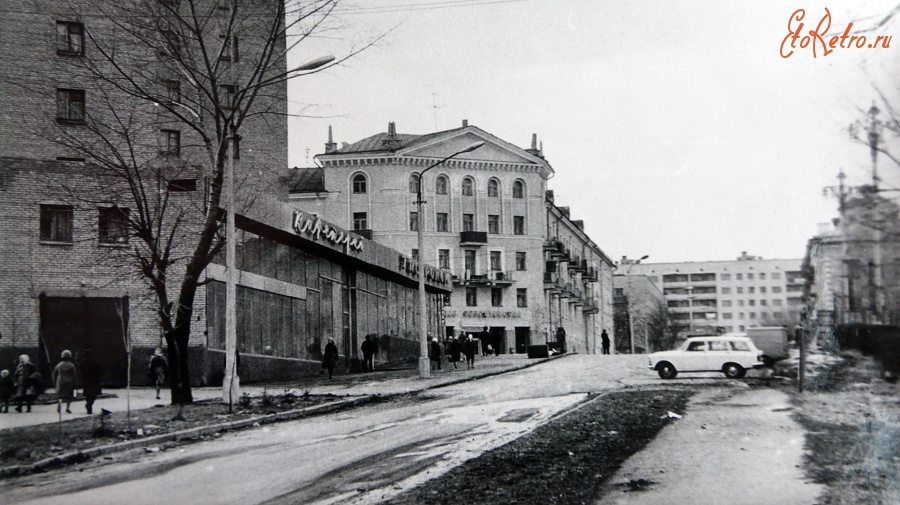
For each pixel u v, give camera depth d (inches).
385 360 2090.3
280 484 483.8
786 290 2389.3
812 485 454.6
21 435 694.5
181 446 673.0
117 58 1465.3
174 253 1317.7
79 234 1304.1
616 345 5128.0
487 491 439.8
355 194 3174.2
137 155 1445.6
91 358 895.7
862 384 938.1
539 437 619.8
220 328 1346.0
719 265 2738.7
